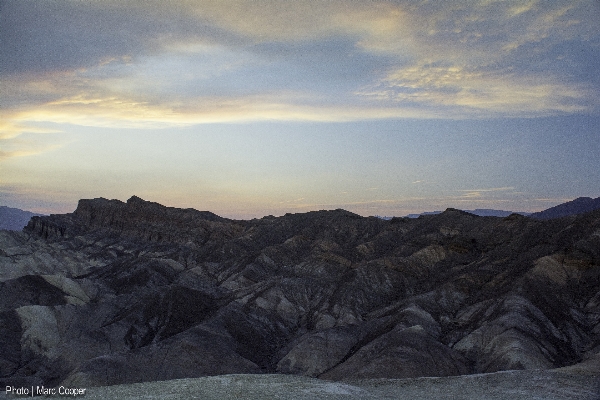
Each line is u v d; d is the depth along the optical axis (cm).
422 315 8300
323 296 10306
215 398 3250
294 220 16388
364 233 14812
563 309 7775
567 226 9825
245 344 7994
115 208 19575
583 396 3556
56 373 7506
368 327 8425
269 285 10512
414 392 3756
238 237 15862
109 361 6531
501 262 10106
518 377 4056
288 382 3744
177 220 18000
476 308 8469
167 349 7031
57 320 9069
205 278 12600
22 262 13950
